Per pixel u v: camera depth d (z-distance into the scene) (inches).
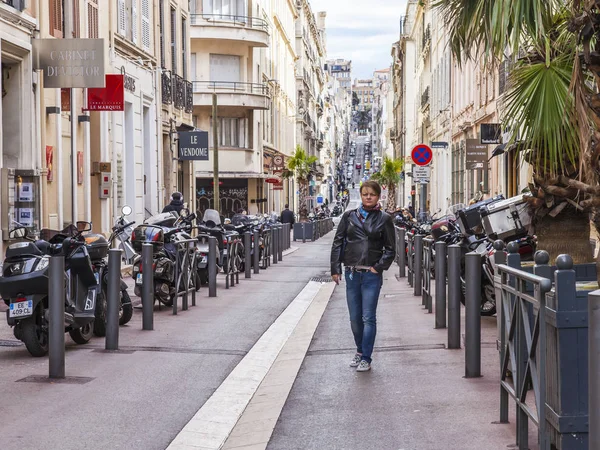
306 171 2974.9
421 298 642.8
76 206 849.5
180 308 589.6
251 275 913.5
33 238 408.8
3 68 700.0
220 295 684.7
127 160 1074.7
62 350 339.9
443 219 707.4
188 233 666.8
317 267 1050.7
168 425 274.7
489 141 925.2
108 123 962.1
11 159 707.4
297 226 2015.3
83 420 278.2
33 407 293.9
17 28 681.6
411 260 749.3
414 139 3125.0
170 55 1317.7
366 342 350.9
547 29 269.3
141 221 1119.6
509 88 316.2
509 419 260.5
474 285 323.6
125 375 349.4
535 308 209.0
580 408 198.8
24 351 401.4
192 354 401.4
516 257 250.5
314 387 324.2
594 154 258.5
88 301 407.8
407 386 315.9
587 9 248.1
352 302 358.3
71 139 771.4
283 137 2903.5
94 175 929.5
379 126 7613.2
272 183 2448.3
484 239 523.8
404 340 429.1
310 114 4042.8
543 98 300.8
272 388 327.3
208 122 2064.5
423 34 2593.5
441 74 2003.0
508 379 285.1
